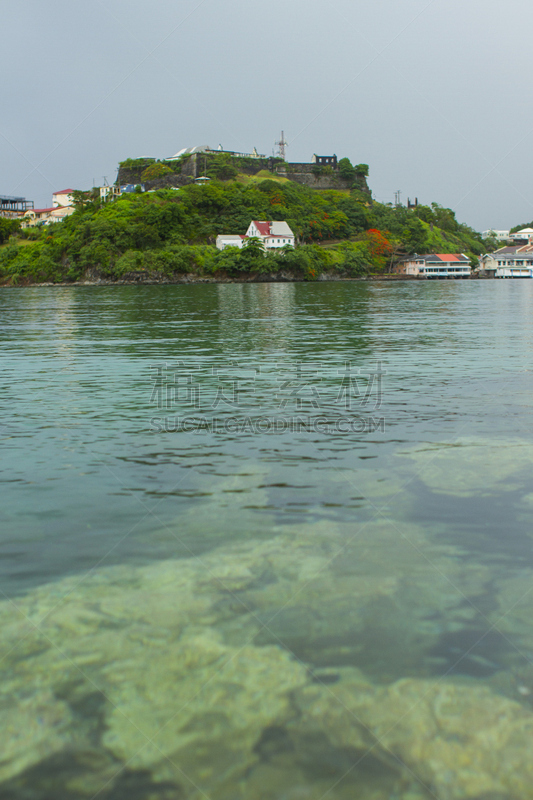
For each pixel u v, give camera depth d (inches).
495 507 269.0
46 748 138.6
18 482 310.2
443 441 374.0
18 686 157.2
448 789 127.0
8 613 189.8
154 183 7731.3
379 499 280.5
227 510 270.4
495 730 141.6
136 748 138.3
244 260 5664.4
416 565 217.3
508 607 189.8
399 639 174.1
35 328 1262.3
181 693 154.3
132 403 502.6
